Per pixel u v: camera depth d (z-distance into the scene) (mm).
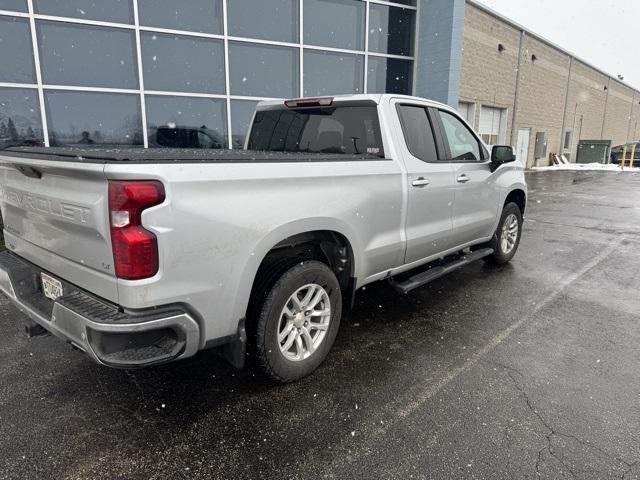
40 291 2670
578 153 26812
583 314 4000
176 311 2125
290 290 2678
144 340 2102
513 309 4117
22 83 6934
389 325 3762
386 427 2420
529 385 2836
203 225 2139
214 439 2322
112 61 7574
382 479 2059
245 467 2127
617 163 26453
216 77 8617
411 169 3537
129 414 2527
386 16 11266
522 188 5395
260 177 2387
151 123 8086
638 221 8477
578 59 24453
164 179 1985
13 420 2453
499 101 17984
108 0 7375
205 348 2328
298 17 9438
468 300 4336
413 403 2641
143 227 1970
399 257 3574
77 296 2244
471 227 4473
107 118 7688
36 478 2045
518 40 18328
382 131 3451
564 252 6180
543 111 22109
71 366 3027
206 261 2182
